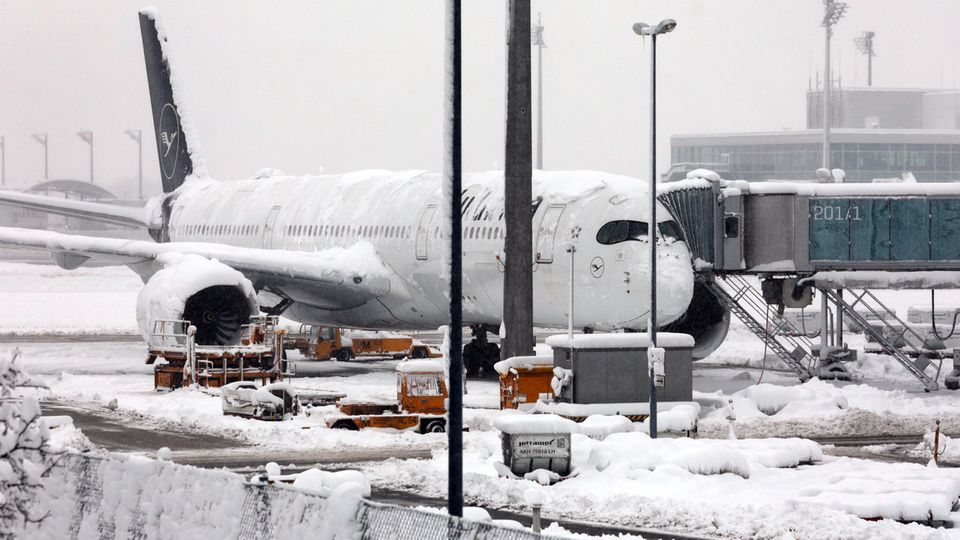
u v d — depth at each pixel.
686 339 96.38
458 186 43.88
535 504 49.84
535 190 116.75
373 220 134.75
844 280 119.12
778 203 117.12
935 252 117.88
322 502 39.03
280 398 96.81
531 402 101.00
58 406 105.25
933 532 55.88
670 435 89.62
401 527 36.53
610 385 95.31
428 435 89.81
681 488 67.69
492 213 117.75
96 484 47.03
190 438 87.94
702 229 113.88
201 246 131.88
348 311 139.38
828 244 117.69
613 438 78.25
